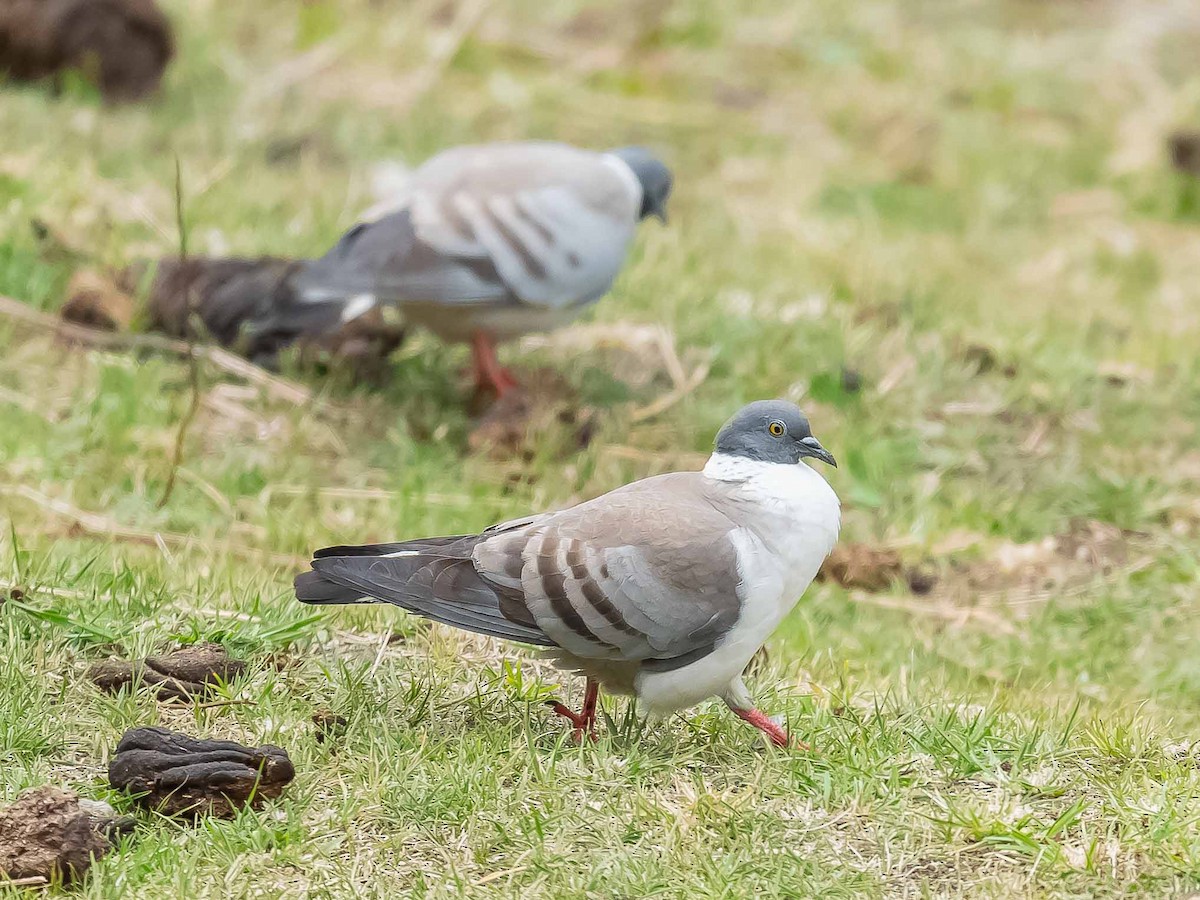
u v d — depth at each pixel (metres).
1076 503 12.40
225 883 6.26
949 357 14.11
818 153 19.94
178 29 19.64
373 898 6.25
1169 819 6.69
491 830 6.64
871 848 6.62
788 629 10.09
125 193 15.09
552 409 12.39
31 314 12.84
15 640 7.84
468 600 7.25
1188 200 19.75
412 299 11.79
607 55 21.59
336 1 21.48
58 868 6.22
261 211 15.32
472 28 21.36
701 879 6.32
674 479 7.71
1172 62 23.59
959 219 18.81
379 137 18.06
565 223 12.01
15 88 17.39
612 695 8.20
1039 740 7.62
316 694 7.82
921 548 11.66
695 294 14.77
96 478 11.13
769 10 23.41
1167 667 10.11
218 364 12.69
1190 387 14.28
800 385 13.30
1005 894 6.29
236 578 9.40
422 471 11.79
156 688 7.60
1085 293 16.94
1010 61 22.98
